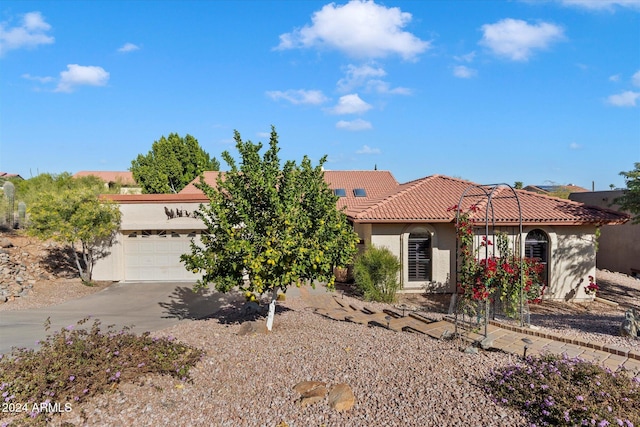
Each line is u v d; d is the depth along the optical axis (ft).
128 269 64.13
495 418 19.20
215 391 22.53
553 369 22.57
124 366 23.24
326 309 43.32
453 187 65.46
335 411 20.24
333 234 32.27
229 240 29.99
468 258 32.40
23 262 62.44
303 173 32.94
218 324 36.01
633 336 34.71
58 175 114.62
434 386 22.30
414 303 50.88
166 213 63.67
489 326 35.32
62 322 41.63
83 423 19.15
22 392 20.13
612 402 19.33
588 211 56.85
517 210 56.29
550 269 55.72
